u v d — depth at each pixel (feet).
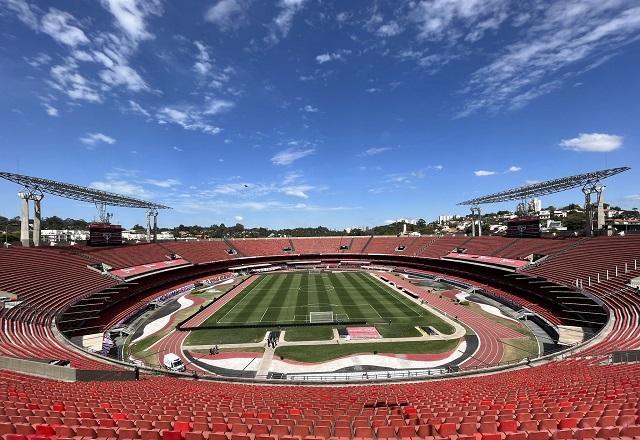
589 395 51.85
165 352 120.57
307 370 104.63
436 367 104.58
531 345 120.47
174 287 231.30
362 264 337.72
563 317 142.92
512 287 197.06
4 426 36.40
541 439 34.76
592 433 35.01
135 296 196.13
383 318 154.71
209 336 136.36
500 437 35.58
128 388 67.10
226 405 54.29
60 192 199.31
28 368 76.59
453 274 261.03
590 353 89.66
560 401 49.39
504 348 118.32
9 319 111.96
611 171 182.09
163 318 163.02
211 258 299.79
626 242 166.81
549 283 163.73
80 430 36.91
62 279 157.58
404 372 101.55
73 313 137.59
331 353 117.29
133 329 147.33
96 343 125.29
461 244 291.79
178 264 253.65
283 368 106.32
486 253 247.29
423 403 55.42
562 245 199.82
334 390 74.79
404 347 121.29
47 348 97.81
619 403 45.03
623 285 130.21
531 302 169.37
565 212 527.81
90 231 228.84
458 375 91.45
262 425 40.22
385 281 247.91
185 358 115.34
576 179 200.64
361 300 188.65
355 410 50.62
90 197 220.84
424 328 140.15
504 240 258.98
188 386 77.15
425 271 284.82
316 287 229.04
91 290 157.89
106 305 166.20
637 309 110.93
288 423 43.14
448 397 59.57
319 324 148.05
